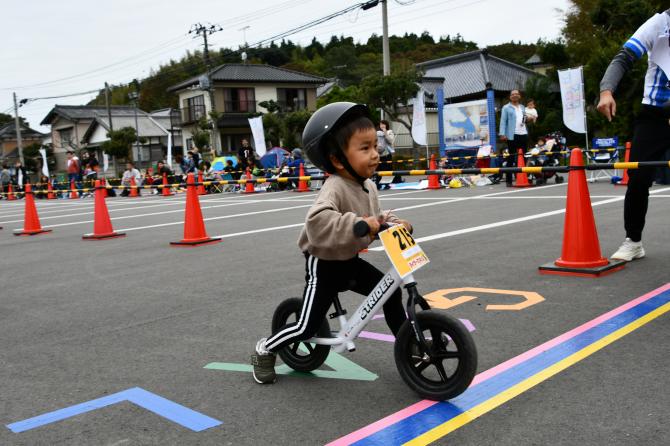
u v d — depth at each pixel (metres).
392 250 2.72
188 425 2.75
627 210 5.32
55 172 59.38
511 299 4.47
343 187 2.87
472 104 19.50
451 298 4.61
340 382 3.16
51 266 7.69
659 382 2.85
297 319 3.21
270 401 2.97
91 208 18.02
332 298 3.01
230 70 46.50
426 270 5.67
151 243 9.05
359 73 62.03
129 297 5.55
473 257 6.12
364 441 2.47
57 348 4.11
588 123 26.30
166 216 13.30
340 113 2.76
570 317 3.94
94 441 2.65
